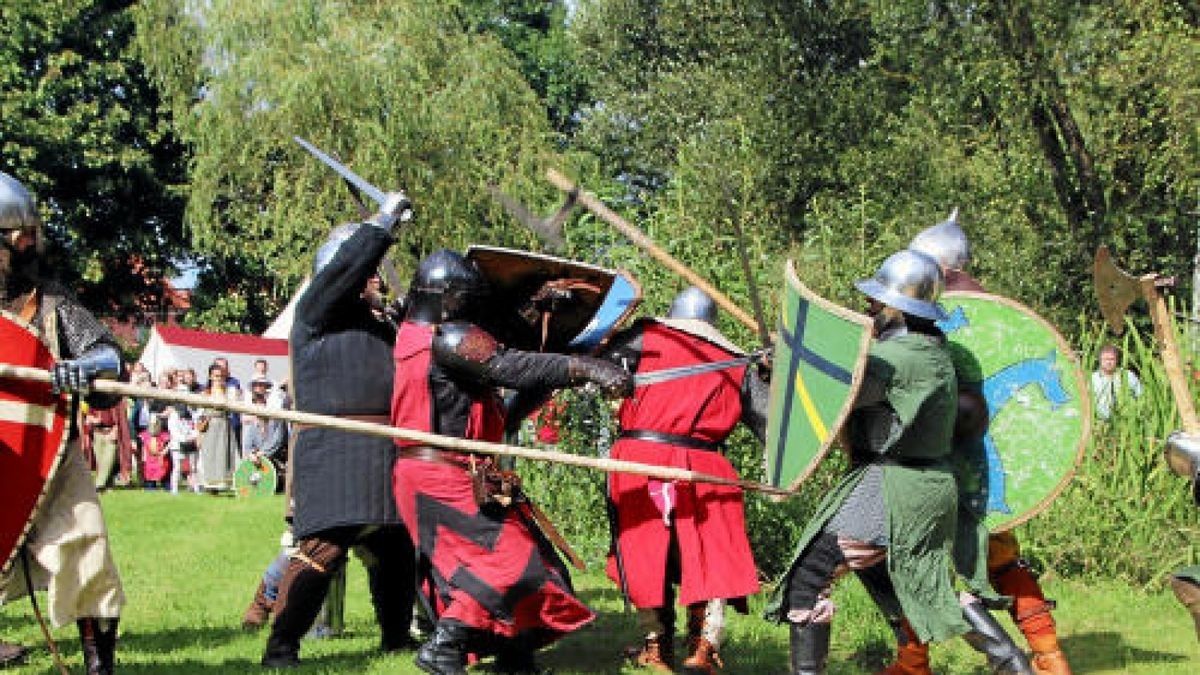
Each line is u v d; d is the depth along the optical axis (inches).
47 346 191.5
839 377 182.2
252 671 230.1
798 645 195.9
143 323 1237.7
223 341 866.8
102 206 1109.1
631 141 1082.1
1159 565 338.3
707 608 229.8
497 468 214.5
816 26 984.3
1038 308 701.9
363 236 230.1
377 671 229.1
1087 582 343.3
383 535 245.3
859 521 191.3
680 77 1043.3
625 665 243.3
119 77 1067.9
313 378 232.2
